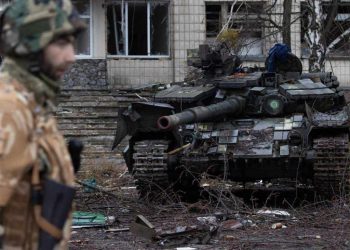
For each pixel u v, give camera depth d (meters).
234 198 12.72
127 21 28.52
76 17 3.62
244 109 14.60
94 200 13.91
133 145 14.48
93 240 10.14
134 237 10.31
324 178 13.27
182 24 28.30
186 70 26.56
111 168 19.73
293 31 27.59
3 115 3.38
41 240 3.40
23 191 3.46
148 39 28.64
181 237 9.90
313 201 14.06
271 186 16.75
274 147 13.77
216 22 28.36
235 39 20.83
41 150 3.51
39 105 3.55
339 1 23.22
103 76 27.91
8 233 3.44
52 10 3.54
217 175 14.20
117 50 28.59
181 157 13.90
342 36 25.86
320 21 20.94
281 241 9.88
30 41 3.51
